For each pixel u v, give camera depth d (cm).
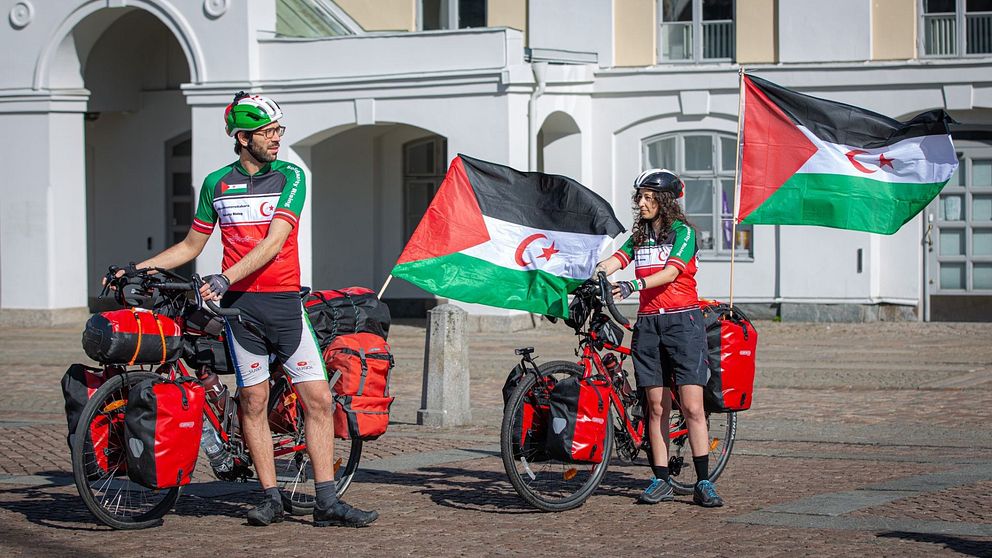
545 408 717
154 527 685
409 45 2120
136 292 665
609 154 2302
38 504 751
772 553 610
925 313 2192
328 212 2470
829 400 1267
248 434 686
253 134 667
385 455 947
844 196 901
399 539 655
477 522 698
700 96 2239
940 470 857
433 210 797
